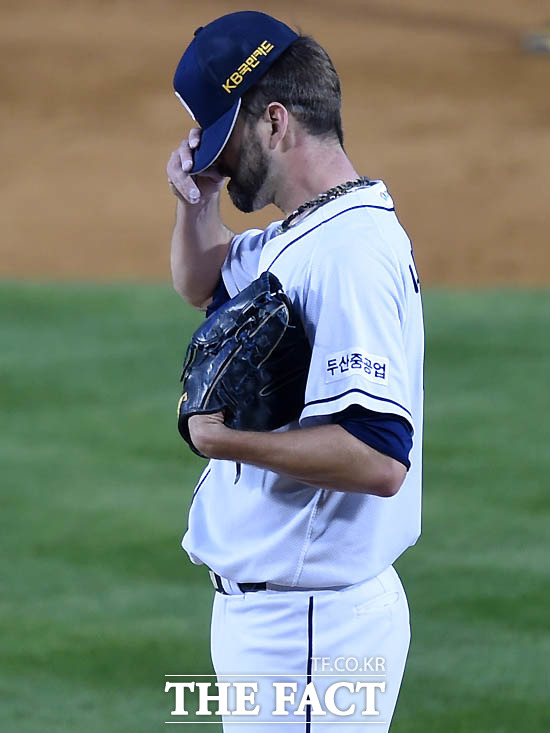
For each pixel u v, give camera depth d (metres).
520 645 19.42
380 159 61.84
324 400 9.55
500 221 54.34
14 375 34.56
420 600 21.16
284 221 10.34
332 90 10.22
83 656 19.20
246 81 10.15
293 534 10.13
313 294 9.82
